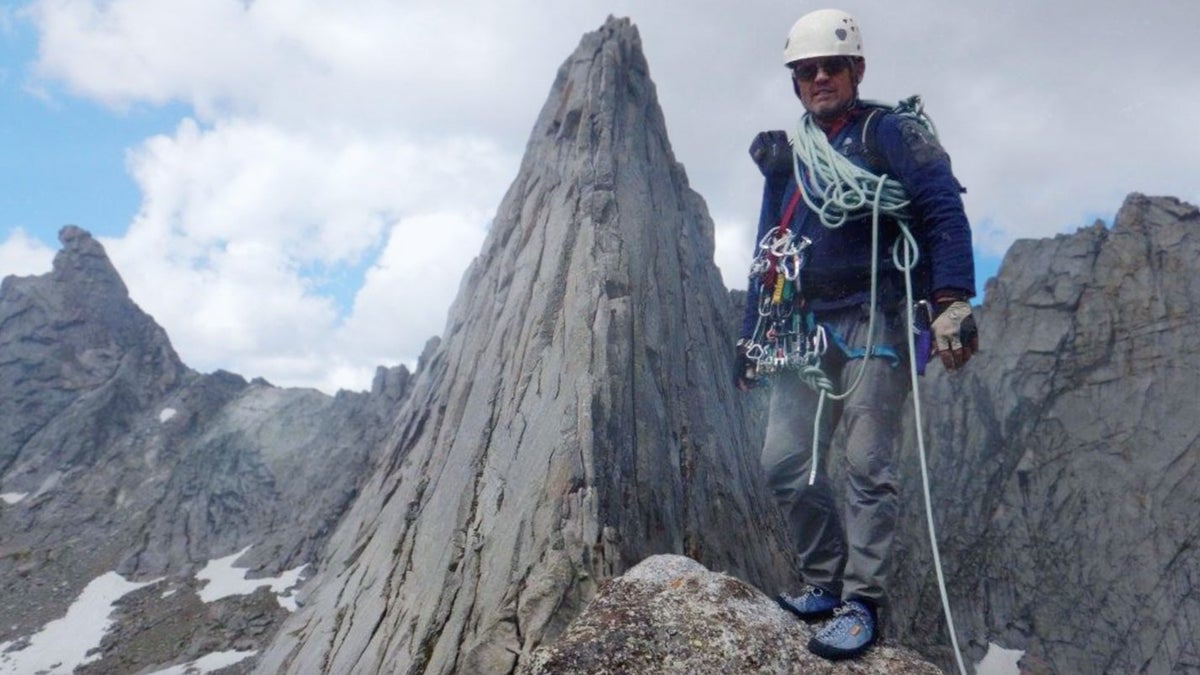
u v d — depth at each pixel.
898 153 4.19
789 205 4.71
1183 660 29.56
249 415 55.38
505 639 9.70
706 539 14.69
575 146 25.12
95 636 36.22
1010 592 32.91
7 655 35.12
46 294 62.78
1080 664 30.23
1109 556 32.78
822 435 4.54
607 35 29.95
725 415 19.59
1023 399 38.03
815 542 4.68
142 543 44.47
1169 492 33.34
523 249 23.38
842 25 4.52
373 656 13.30
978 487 36.25
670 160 28.25
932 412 39.34
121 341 62.75
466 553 13.52
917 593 33.16
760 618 4.60
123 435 54.69
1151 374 36.19
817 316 4.48
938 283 3.94
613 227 20.70
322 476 48.22
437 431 21.27
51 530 46.22
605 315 17.20
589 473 13.00
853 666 4.23
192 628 35.91
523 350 18.47
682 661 4.34
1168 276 38.38
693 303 21.67
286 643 17.30
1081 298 39.81
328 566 21.11
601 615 4.75
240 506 47.50
